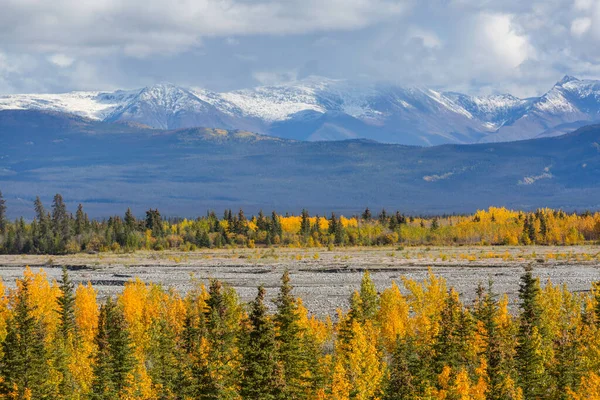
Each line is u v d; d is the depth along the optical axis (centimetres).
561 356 13575
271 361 12356
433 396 12088
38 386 13388
